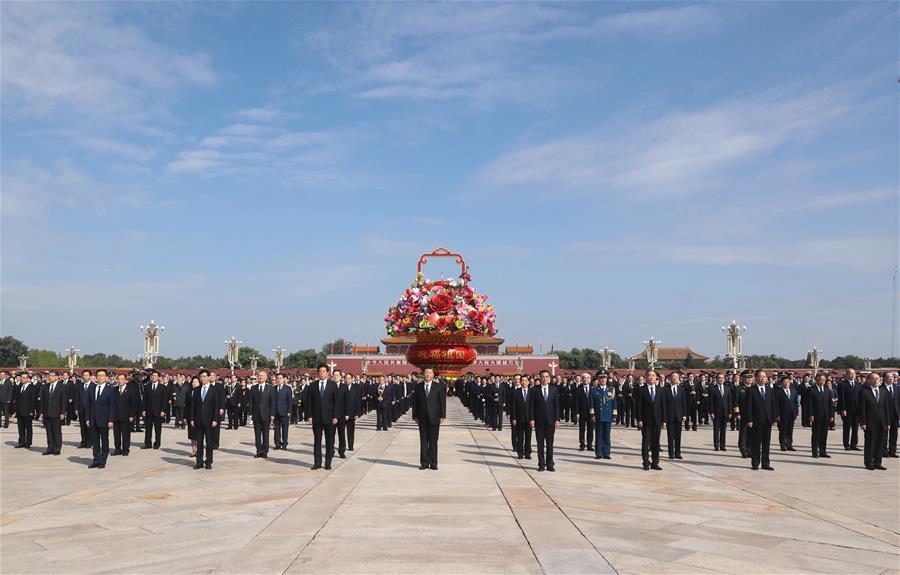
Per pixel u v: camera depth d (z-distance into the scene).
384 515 9.95
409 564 7.43
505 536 8.69
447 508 10.49
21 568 7.30
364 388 30.59
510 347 80.38
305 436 23.86
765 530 9.21
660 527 9.30
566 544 8.30
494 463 16.16
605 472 14.90
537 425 14.94
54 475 14.31
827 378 20.23
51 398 18.25
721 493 12.18
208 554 7.82
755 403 15.64
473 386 33.53
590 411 19.39
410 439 22.31
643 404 15.44
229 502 11.03
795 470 15.58
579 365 101.06
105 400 15.48
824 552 8.10
